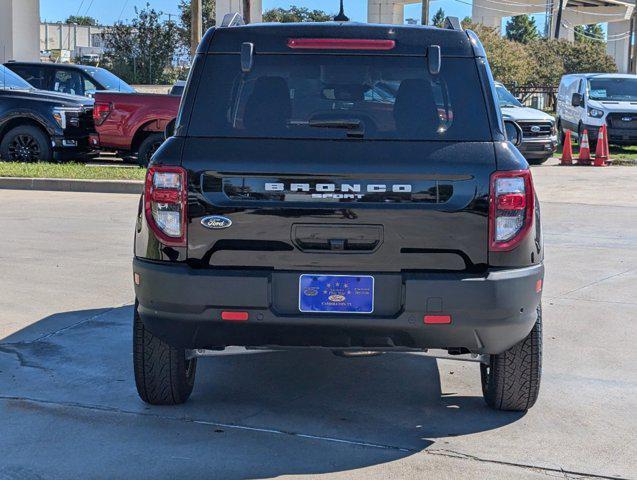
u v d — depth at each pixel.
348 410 5.18
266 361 6.16
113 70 39.84
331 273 4.39
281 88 4.61
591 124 22.91
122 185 14.73
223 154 4.43
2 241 10.11
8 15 31.25
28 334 6.55
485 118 4.52
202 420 4.96
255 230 4.41
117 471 4.28
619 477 4.29
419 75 4.61
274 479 4.20
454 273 4.41
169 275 4.41
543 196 15.24
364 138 4.46
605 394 5.50
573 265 9.43
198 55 4.70
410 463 4.40
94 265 8.90
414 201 4.38
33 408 5.09
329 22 4.90
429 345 4.49
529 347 4.85
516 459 4.48
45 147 17.02
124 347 6.29
